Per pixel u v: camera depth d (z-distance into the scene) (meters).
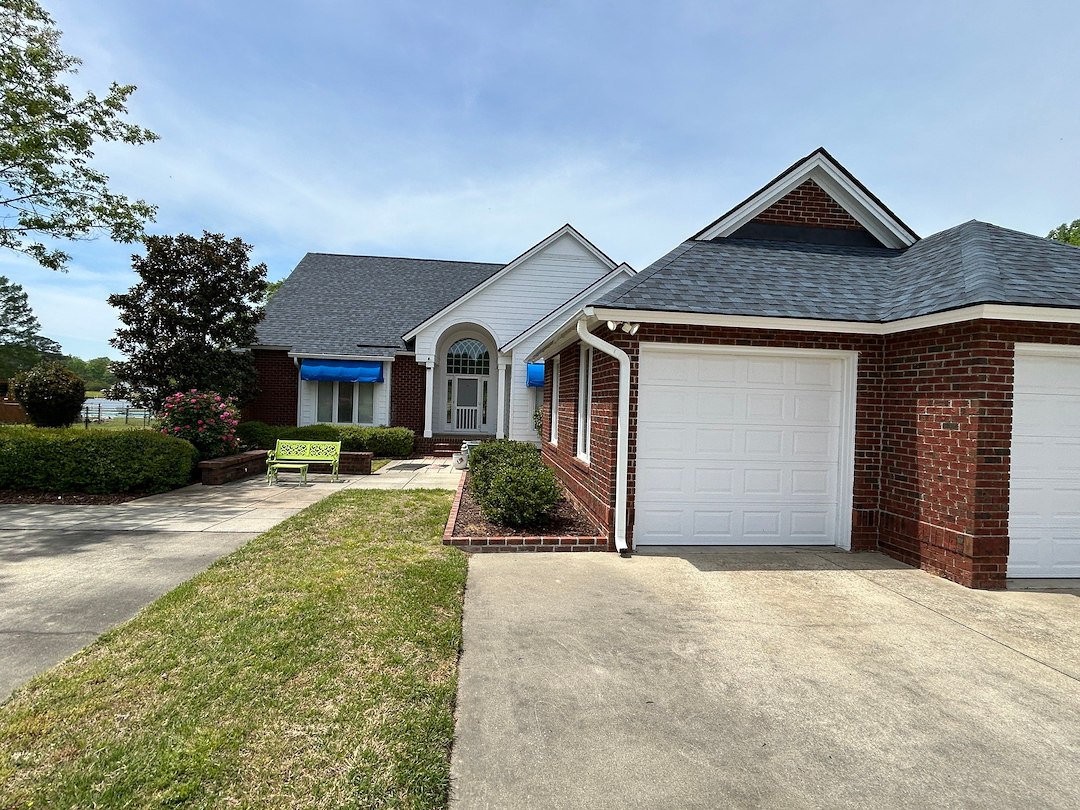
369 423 19.27
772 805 2.64
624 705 3.50
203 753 2.78
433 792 2.61
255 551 6.51
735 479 7.56
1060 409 6.29
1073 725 3.36
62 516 8.56
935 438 6.50
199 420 12.69
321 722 3.09
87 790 2.50
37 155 13.22
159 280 16.98
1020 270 6.48
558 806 2.60
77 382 21.20
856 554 7.26
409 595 5.09
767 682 3.83
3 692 3.37
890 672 4.00
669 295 7.12
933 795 2.73
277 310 20.47
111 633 4.20
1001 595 5.71
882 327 6.88
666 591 5.68
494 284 19.33
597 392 8.21
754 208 8.98
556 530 7.75
